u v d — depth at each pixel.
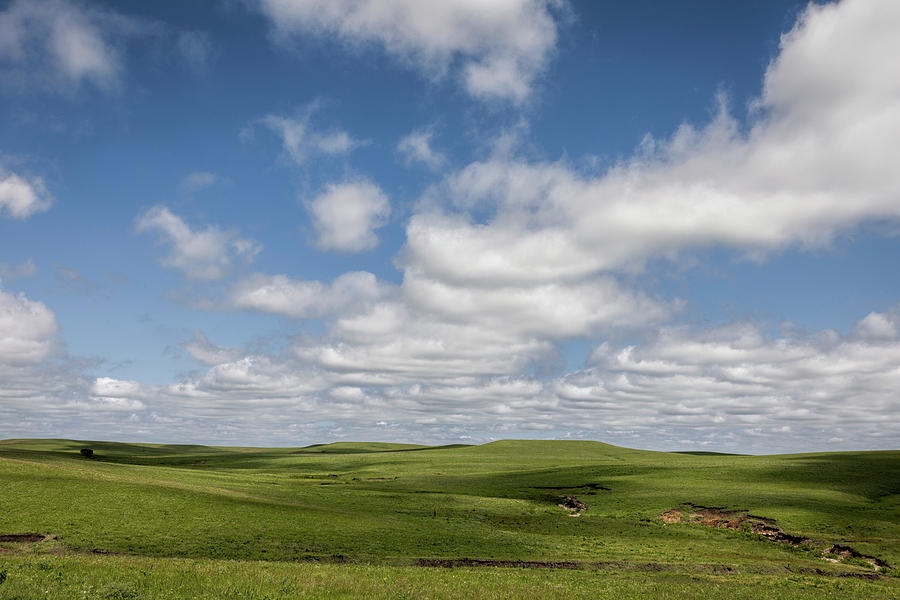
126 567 31.20
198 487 79.50
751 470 117.62
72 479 70.38
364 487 106.38
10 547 45.31
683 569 50.41
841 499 89.44
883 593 42.91
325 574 33.53
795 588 43.31
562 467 136.75
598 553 57.31
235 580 28.62
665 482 106.44
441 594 28.77
